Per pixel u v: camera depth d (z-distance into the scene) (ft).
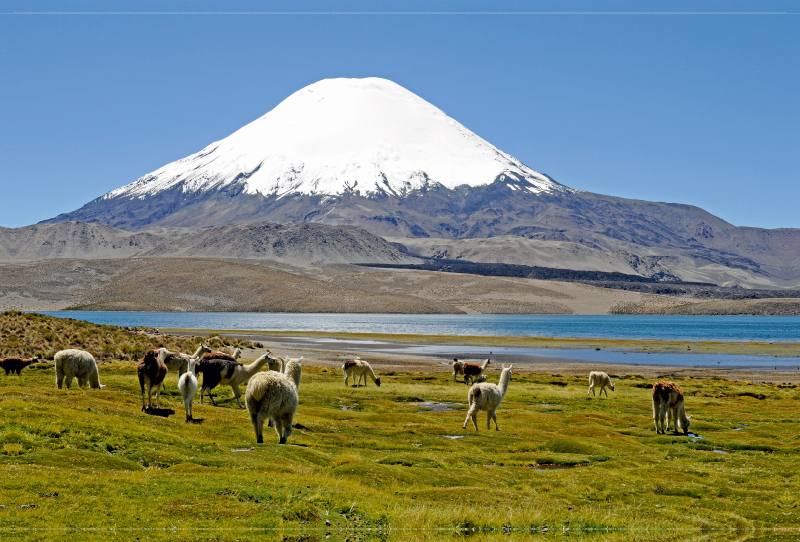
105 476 47.09
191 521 39.19
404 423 97.96
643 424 106.42
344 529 40.60
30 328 179.52
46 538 34.63
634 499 53.78
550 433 90.63
